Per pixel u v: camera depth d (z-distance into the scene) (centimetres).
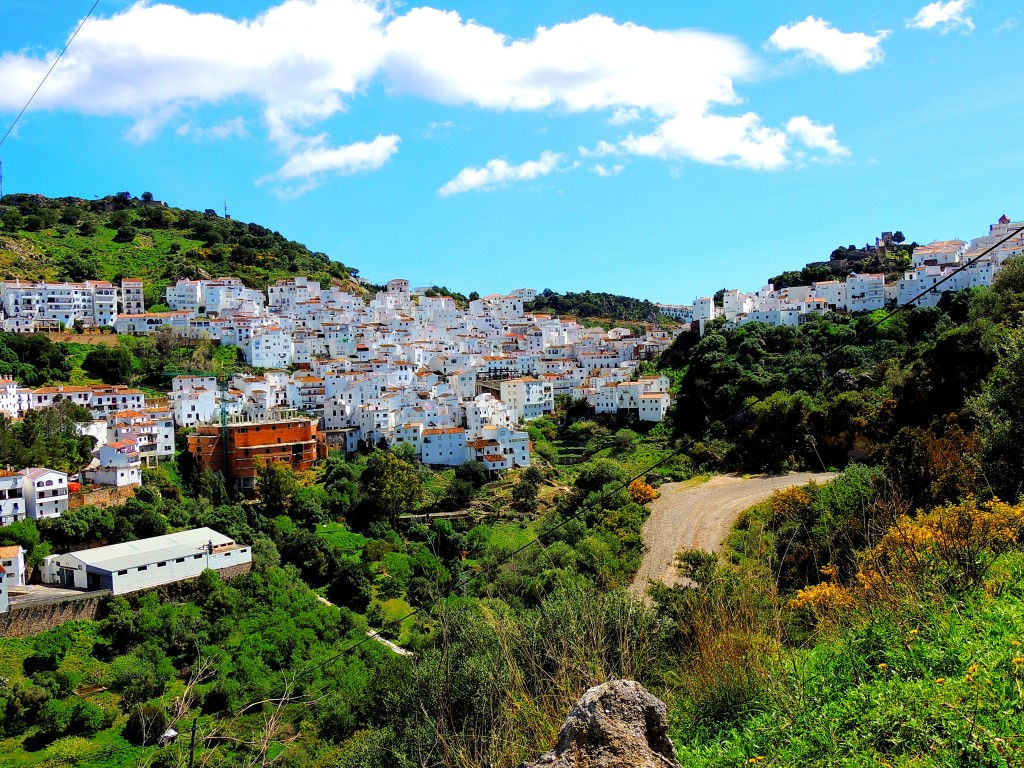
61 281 18900
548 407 16275
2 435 9912
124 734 5659
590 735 992
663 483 9825
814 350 13762
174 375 14762
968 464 3572
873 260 19588
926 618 1505
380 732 3080
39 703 5828
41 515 8612
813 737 1209
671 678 1702
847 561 2727
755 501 8156
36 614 6956
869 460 8181
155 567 7800
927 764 1039
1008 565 1781
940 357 8331
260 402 13562
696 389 13650
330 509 10888
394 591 8606
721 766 1259
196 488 10769
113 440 11506
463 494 11438
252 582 8125
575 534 7919
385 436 13662
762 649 1562
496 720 1545
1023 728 1031
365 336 18388
